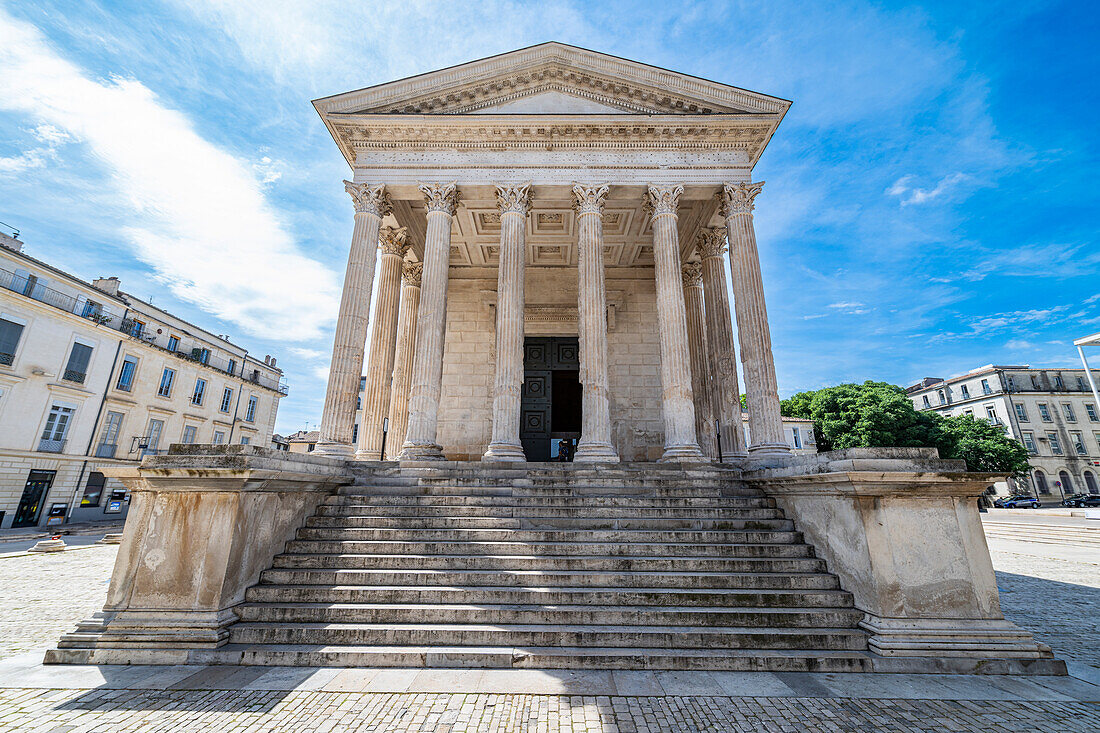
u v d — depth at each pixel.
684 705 4.59
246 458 6.46
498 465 11.41
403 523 8.53
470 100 14.89
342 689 4.90
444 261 13.80
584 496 9.51
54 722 4.22
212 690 4.87
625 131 14.36
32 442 26.09
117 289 31.17
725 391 15.60
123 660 5.58
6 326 25.12
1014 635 5.65
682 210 17.66
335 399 12.49
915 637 5.63
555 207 16.86
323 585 6.89
